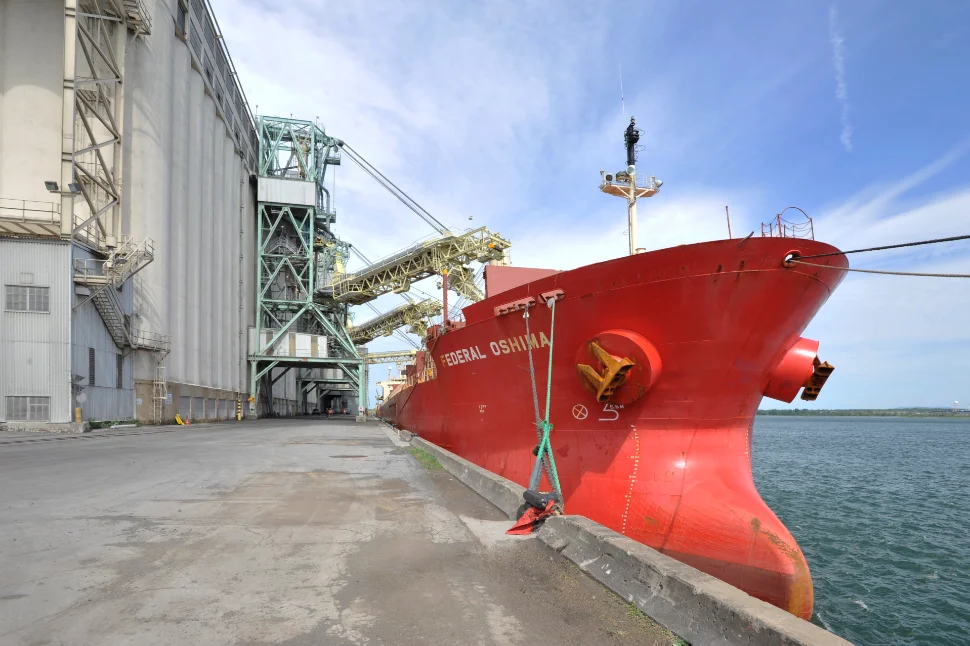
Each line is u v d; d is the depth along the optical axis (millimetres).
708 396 10062
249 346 53406
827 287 10328
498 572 5113
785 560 8617
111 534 6227
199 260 40812
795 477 31234
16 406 24672
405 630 3801
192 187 40344
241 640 3572
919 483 29203
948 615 11078
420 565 5285
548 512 6707
